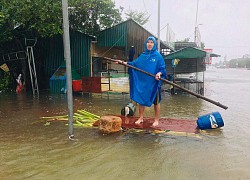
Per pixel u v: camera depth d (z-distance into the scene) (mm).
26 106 10078
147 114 8688
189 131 6219
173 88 14312
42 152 5098
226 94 14891
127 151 5145
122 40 13773
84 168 4391
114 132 6273
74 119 7691
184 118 8219
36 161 4680
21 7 11219
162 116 8547
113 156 4895
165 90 15680
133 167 4430
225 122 7633
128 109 7812
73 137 5910
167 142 5676
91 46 14242
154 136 6066
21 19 11547
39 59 15367
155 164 4551
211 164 4562
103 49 15281
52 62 15297
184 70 18203
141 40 14469
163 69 6215
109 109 9547
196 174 4176
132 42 13930
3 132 6477
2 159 4766
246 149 5316
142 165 4508
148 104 6320
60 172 4246
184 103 11234
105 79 12023
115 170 4316
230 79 30250
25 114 8594
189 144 5570
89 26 14000
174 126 6582
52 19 11781
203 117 6570
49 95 13086
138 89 6395
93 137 5988
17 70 15359
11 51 15117
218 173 4215
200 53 13508
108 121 6227
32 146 5438
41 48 15305
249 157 4895
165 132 6246
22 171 4281
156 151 5156
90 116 7988
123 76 12773
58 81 13438
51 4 11461
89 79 12195
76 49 14516
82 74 14492
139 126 6531
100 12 13461
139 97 6379
